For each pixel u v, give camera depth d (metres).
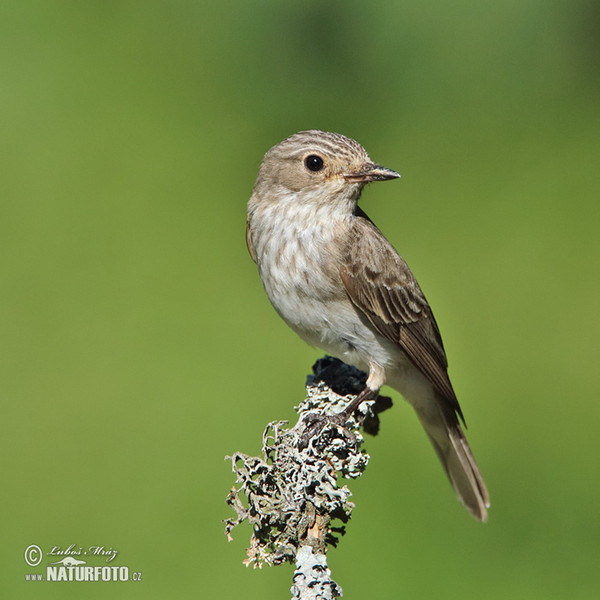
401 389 10.30
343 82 12.67
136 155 13.31
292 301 9.70
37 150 13.31
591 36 12.20
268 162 9.83
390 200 13.20
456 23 11.94
